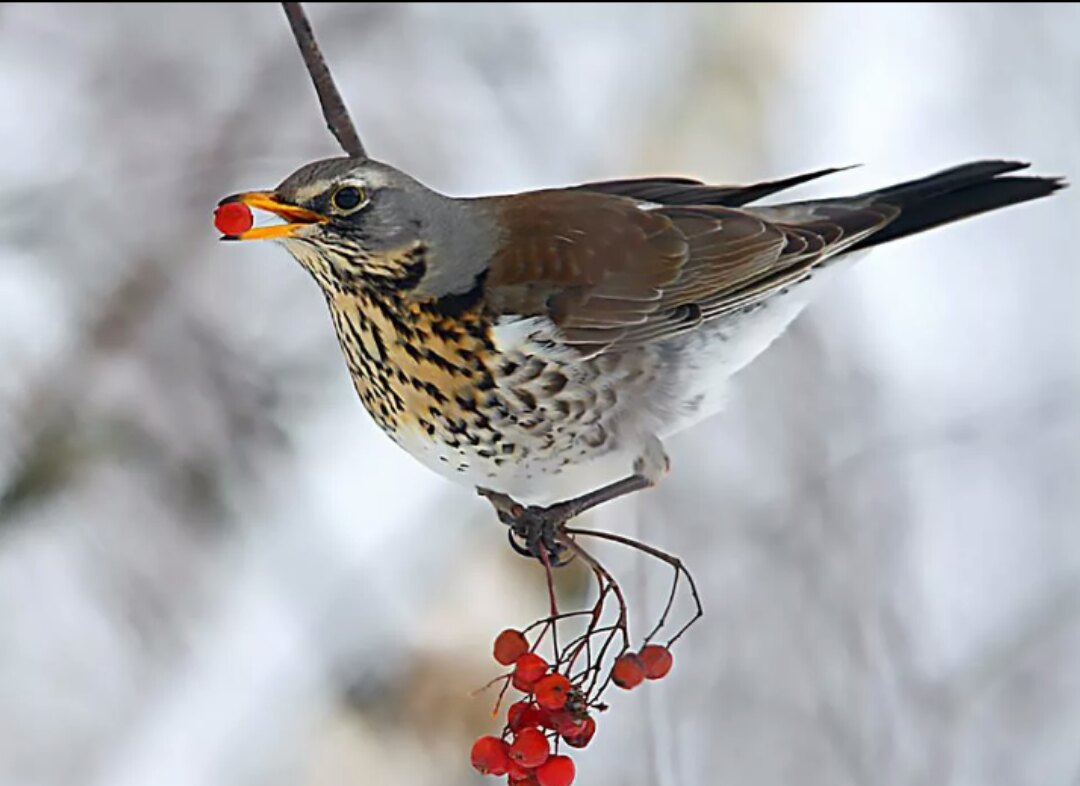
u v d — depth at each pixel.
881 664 12.59
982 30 16.31
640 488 9.49
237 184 14.41
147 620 12.51
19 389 12.76
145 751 11.80
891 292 15.54
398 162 14.72
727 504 13.02
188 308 13.45
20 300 13.26
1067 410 14.61
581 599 11.98
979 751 12.67
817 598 12.70
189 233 13.83
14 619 12.57
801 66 14.93
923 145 15.62
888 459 13.46
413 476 12.70
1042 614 13.59
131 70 14.73
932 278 15.66
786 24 14.70
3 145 14.10
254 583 12.37
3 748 12.18
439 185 14.70
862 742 12.29
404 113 14.95
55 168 14.02
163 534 12.73
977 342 15.19
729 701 12.34
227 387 13.18
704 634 12.50
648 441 9.58
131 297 13.32
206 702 11.90
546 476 9.53
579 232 9.50
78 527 12.70
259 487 12.83
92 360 12.95
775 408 13.46
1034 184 9.95
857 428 13.76
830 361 13.93
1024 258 15.83
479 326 9.12
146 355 13.12
